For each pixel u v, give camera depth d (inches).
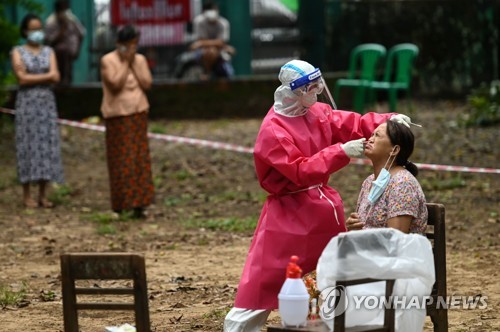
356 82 1732.3
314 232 493.7
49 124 1088.8
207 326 600.4
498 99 1568.7
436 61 1988.2
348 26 1990.7
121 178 984.3
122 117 979.3
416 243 434.9
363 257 423.8
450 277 719.7
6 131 1566.2
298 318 431.2
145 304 413.4
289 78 491.5
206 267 772.6
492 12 1964.8
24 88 1085.8
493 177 1137.4
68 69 1769.2
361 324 441.7
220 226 941.8
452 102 1868.8
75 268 419.2
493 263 761.0
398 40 1991.9
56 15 1752.0
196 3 1975.9
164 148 1451.8
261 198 1078.4
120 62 981.2
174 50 1964.8
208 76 1878.7
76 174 1300.4
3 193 1178.6
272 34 2021.4
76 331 422.0
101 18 1934.1
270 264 493.7
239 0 1971.0
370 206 484.1
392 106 1684.3
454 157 1261.1
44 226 973.2
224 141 1487.5
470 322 599.2
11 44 1467.8
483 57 1971.0
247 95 1822.1
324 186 506.6
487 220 929.5
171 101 1803.6
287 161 482.6
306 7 1998.0
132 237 906.1
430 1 1984.5
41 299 679.7
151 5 1937.7
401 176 481.4
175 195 1133.1
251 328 500.1
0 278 747.4
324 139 505.0
